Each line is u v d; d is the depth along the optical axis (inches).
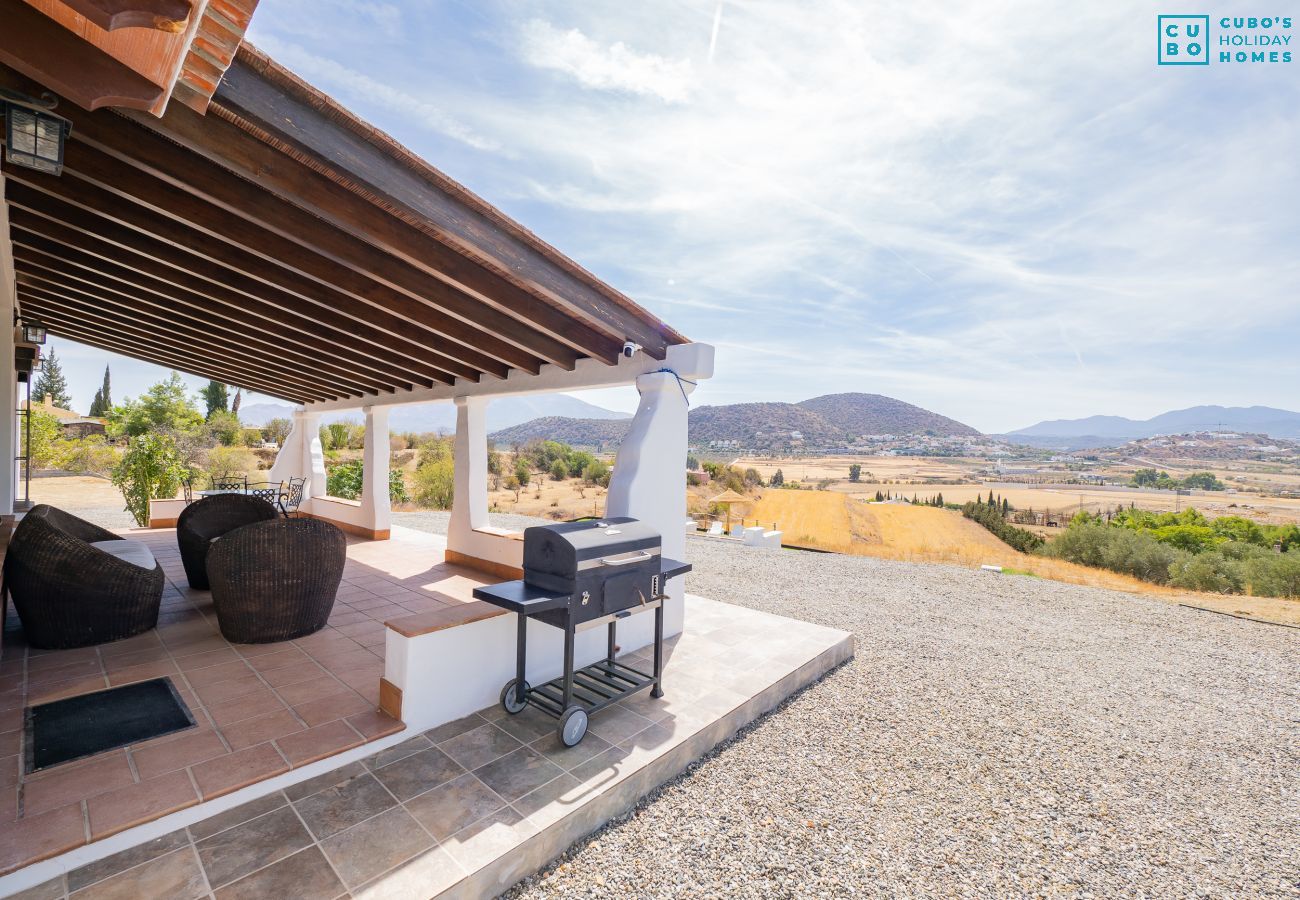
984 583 377.7
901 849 107.0
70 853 80.4
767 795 121.6
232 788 96.4
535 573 132.2
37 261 192.5
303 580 169.3
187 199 129.2
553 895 90.3
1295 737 167.9
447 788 106.2
